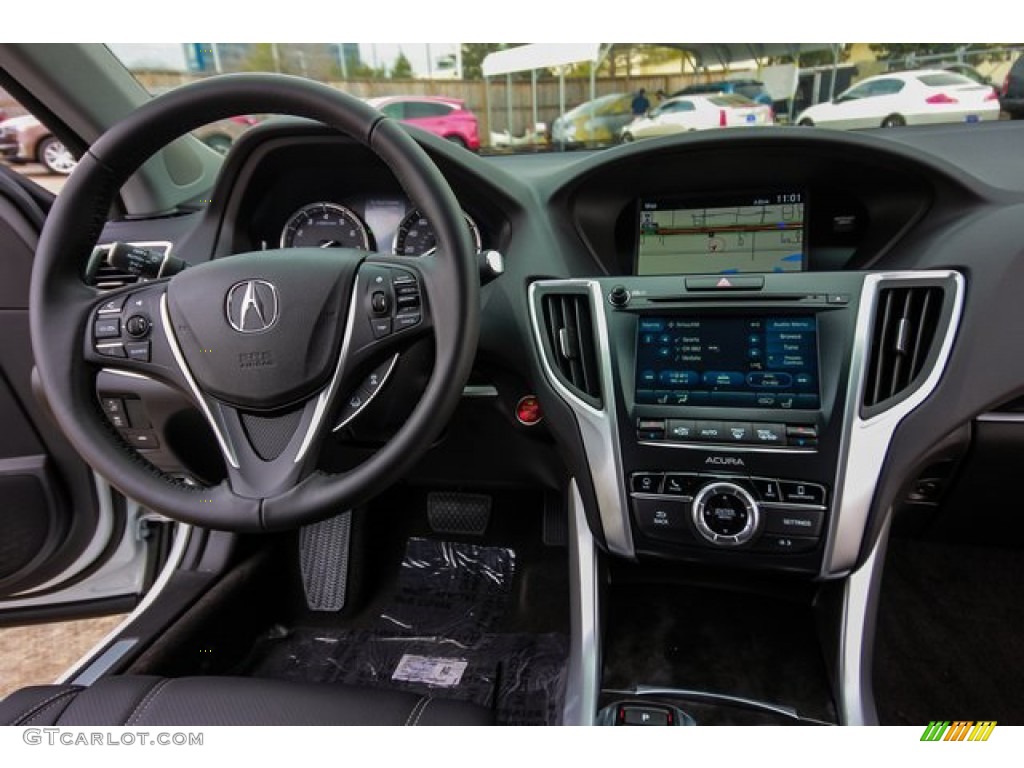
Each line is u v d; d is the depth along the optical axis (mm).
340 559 1393
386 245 1178
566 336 968
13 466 1333
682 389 922
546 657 1282
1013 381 812
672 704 994
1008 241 826
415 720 719
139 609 1124
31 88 1154
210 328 747
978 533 1192
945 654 1241
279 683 775
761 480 890
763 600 1161
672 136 992
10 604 1515
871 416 848
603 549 1006
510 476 1281
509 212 1027
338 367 750
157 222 1244
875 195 1004
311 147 1071
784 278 888
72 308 771
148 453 907
